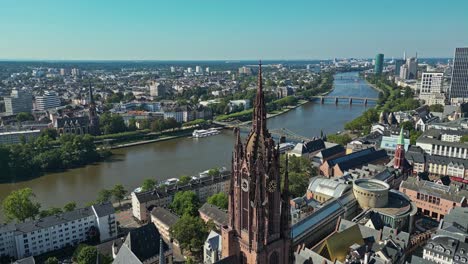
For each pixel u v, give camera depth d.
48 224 156.38
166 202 195.25
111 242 148.75
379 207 177.25
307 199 191.00
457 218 155.75
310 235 151.75
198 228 152.00
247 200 71.62
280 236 75.94
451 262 132.12
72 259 147.62
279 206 73.75
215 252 135.75
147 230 140.00
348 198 181.38
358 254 130.88
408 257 148.88
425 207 196.12
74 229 162.62
